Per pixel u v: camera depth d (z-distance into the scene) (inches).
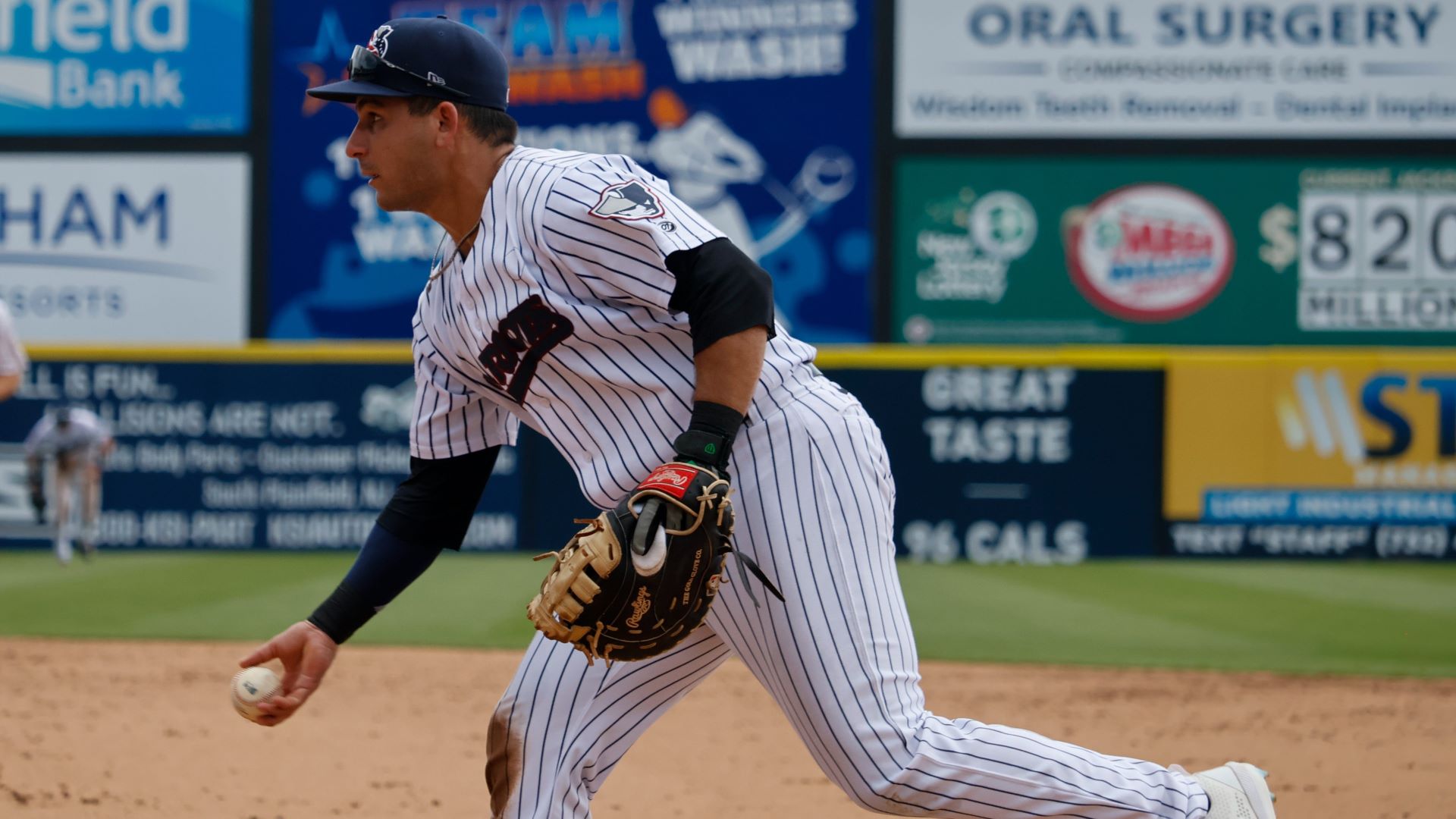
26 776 601.6
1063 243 1694.1
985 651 989.8
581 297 314.2
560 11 1697.8
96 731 700.7
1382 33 1673.2
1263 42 1676.9
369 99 318.0
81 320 1740.9
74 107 1727.4
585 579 300.5
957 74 1686.8
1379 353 1582.2
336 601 364.8
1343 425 1573.6
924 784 324.5
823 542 317.7
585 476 333.1
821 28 1683.1
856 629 320.8
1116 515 1572.3
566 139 1706.4
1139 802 332.2
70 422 1480.1
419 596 1242.0
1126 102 1685.5
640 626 309.7
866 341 1700.3
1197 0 1678.2
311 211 1720.0
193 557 1555.1
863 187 1694.1
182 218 1731.1
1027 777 326.3
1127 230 1691.7
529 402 334.6
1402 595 1298.0
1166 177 1689.2
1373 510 1574.8
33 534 1595.7
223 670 882.1
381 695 812.0
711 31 1689.2
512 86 1707.7
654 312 314.5
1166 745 692.1
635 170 320.8
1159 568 1508.4
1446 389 1571.1
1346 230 1683.1
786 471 317.1
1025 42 1685.5
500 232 316.5
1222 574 1456.7
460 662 923.4
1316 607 1219.9
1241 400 1572.3
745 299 298.7
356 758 651.5
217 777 610.2
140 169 1728.6
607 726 360.2
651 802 577.3
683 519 297.3
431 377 360.5
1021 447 1572.3
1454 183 1673.2
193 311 1733.5
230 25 1715.1
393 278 1715.1
